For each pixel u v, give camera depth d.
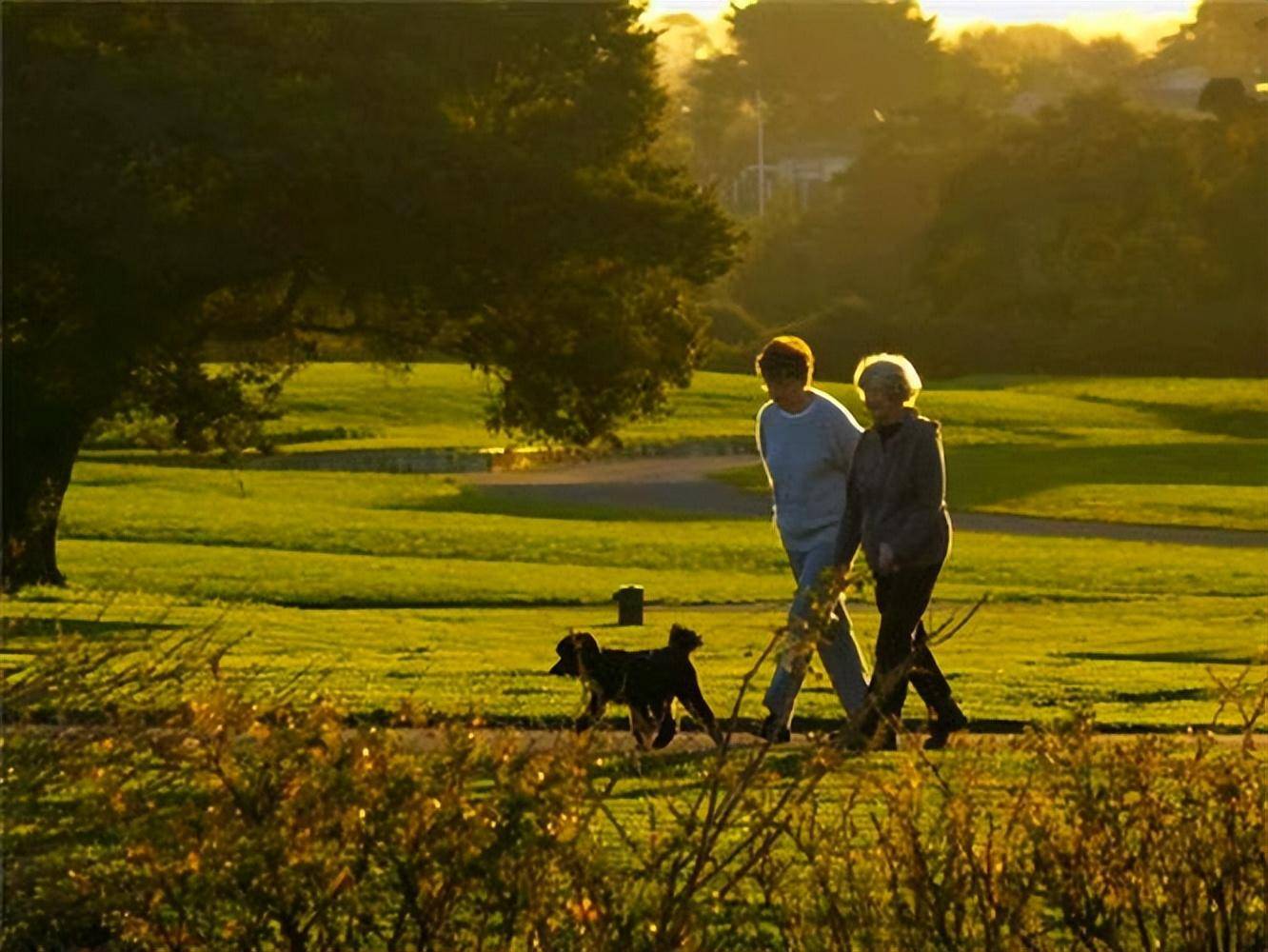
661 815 22.83
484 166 75.12
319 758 14.98
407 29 77.94
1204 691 42.28
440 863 14.68
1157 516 132.12
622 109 81.75
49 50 73.62
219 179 74.81
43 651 19.84
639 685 31.33
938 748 30.84
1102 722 37.44
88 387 74.50
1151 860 16.14
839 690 32.75
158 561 90.88
